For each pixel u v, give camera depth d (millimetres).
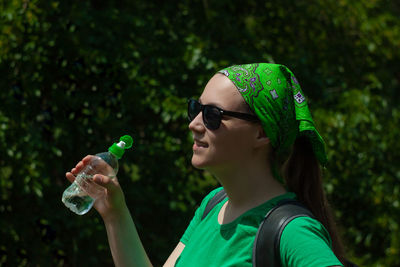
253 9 7980
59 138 6547
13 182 6422
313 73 7844
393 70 8688
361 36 8117
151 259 6887
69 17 6555
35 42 6441
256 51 7461
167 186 6918
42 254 6559
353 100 7480
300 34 8062
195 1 7559
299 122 2537
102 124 6711
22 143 6305
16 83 6418
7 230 6418
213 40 7410
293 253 2166
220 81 2480
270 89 2451
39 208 6605
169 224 6977
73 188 2803
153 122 7008
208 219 2701
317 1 8000
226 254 2424
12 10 6254
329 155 7172
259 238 2270
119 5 7223
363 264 7926
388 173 7945
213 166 2471
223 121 2432
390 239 8086
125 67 6574
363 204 7867
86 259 6707
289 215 2262
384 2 8711
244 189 2498
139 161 6859
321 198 2633
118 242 2693
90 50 6559
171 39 7004
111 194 2668
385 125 7980
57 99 6570
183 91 6910
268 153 2531
